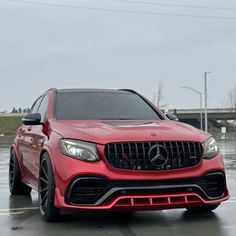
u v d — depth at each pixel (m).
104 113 6.95
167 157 5.58
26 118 6.86
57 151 5.79
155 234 5.39
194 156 5.72
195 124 89.62
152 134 5.72
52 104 7.06
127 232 5.50
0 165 14.91
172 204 5.53
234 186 9.45
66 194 5.54
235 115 88.69
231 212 6.59
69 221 6.09
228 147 27.41
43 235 5.39
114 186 5.44
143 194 5.49
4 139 43.12
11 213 6.76
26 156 7.68
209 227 5.71
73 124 6.28
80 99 7.20
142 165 5.53
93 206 5.46
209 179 5.81
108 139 5.57
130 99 7.44
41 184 6.28
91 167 5.47
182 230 5.57
